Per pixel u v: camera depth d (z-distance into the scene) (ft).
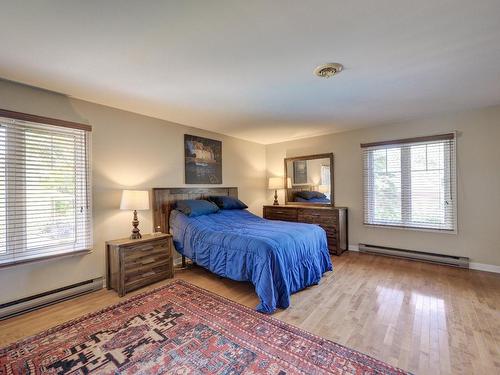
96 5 4.29
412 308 7.44
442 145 11.43
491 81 7.77
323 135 15.25
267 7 4.42
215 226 10.32
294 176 16.58
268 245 7.72
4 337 6.19
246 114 11.02
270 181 16.72
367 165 13.56
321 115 11.31
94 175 9.23
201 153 13.57
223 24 4.90
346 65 6.67
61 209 8.37
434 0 4.30
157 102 9.33
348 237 14.29
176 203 11.98
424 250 12.01
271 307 7.14
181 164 12.53
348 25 4.99
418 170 12.07
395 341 5.89
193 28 5.01
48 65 6.46
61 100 8.45
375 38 5.45
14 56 5.98
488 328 6.35
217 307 7.59
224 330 6.35
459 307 7.45
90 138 9.12
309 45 5.70
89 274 9.01
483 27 5.07
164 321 6.80
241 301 8.04
